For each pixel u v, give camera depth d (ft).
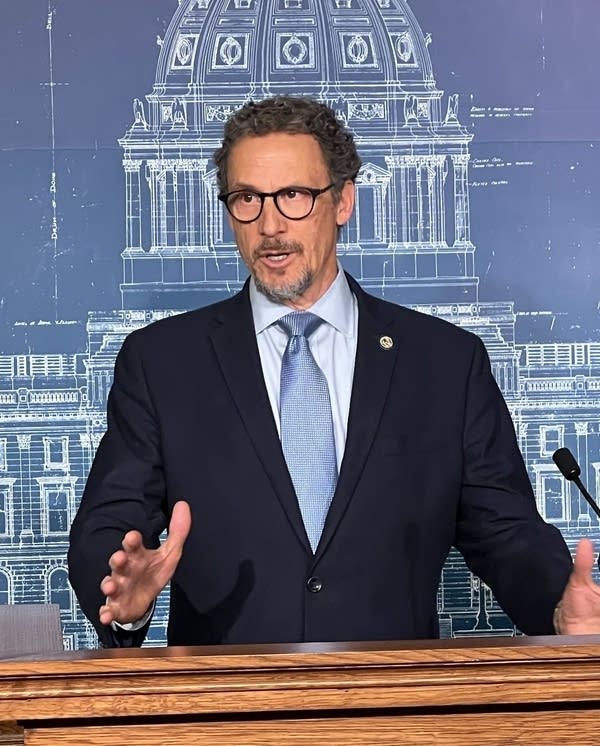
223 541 9.46
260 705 5.15
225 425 9.70
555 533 9.64
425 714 5.30
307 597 9.27
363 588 9.38
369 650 5.37
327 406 9.81
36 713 5.10
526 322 13.32
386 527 9.52
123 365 10.27
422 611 9.57
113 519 9.29
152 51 13.15
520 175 13.35
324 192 9.75
